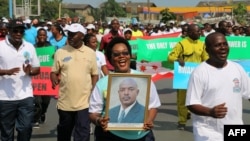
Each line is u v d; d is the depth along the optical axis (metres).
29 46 6.42
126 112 4.11
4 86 6.32
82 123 6.49
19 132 6.42
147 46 11.19
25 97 6.38
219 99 4.37
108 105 4.09
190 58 8.84
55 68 6.68
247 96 4.49
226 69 4.42
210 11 69.56
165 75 11.30
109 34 9.59
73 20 20.00
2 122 6.44
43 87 8.77
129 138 4.19
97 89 4.26
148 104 4.13
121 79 4.09
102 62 7.96
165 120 9.61
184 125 8.74
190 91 4.45
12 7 31.48
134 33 19.88
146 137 4.25
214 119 4.39
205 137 4.39
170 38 11.23
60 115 6.65
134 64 9.73
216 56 4.38
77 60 6.60
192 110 4.41
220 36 4.37
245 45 11.34
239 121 4.43
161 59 11.26
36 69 6.48
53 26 10.24
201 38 10.66
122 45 4.20
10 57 6.27
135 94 4.11
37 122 8.98
